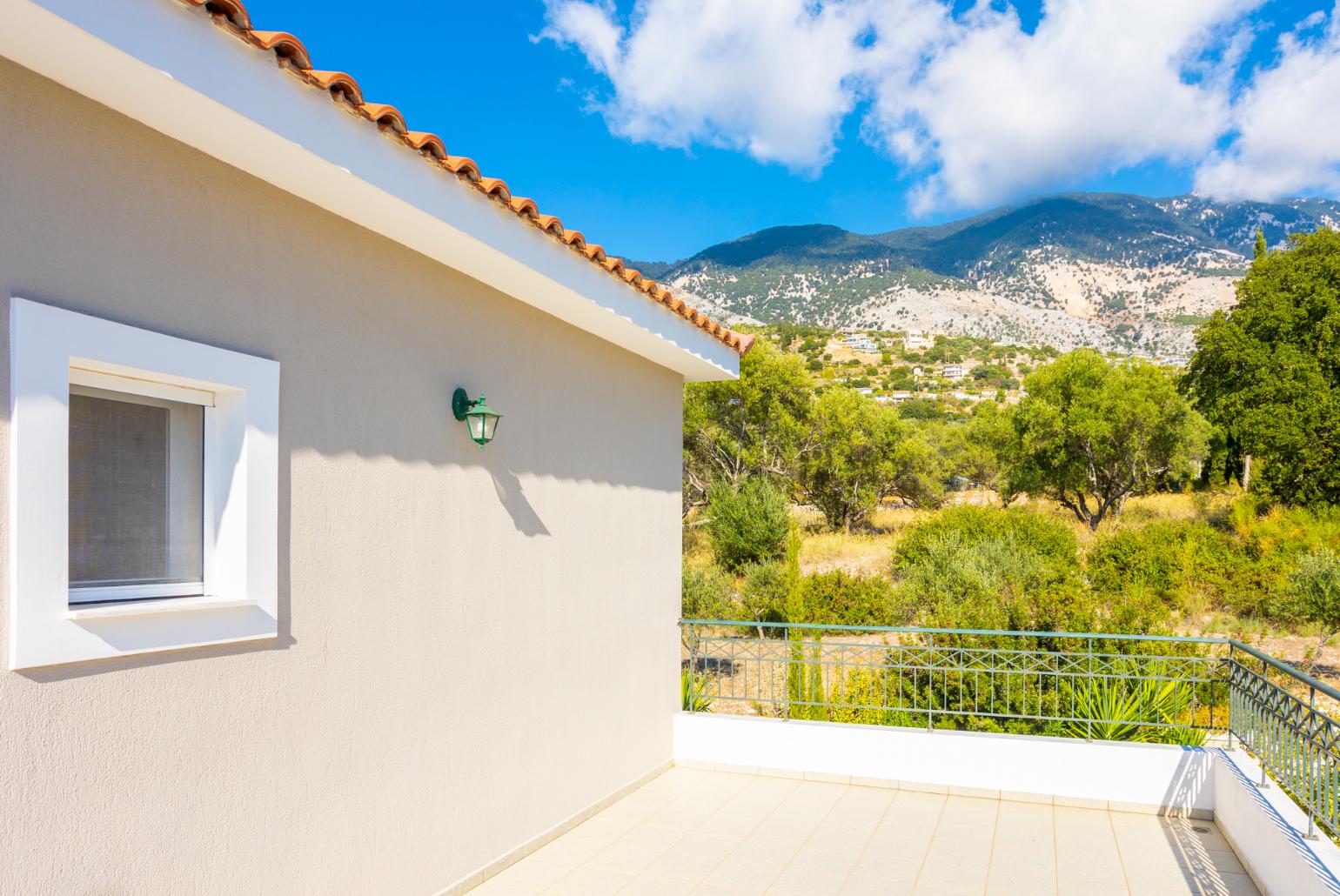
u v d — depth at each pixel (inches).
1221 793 237.5
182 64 103.5
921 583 557.6
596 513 249.0
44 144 103.7
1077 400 930.7
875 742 277.1
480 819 192.7
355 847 154.1
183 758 120.8
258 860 132.9
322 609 148.1
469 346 191.5
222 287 129.0
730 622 305.4
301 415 145.0
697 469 957.8
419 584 173.5
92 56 97.3
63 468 104.3
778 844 224.8
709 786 275.6
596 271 209.2
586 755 240.5
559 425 229.1
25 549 100.0
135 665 114.1
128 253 114.1
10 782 98.0
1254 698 220.1
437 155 149.0
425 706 174.4
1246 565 545.6
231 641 128.0
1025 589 542.3
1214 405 942.4
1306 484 839.7
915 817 247.3
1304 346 897.5
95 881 107.5
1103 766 256.2
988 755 266.1
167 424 127.1
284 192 141.6
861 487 983.0
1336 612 461.1
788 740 286.8
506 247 173.5
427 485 177.0
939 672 324.5
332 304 152.3
